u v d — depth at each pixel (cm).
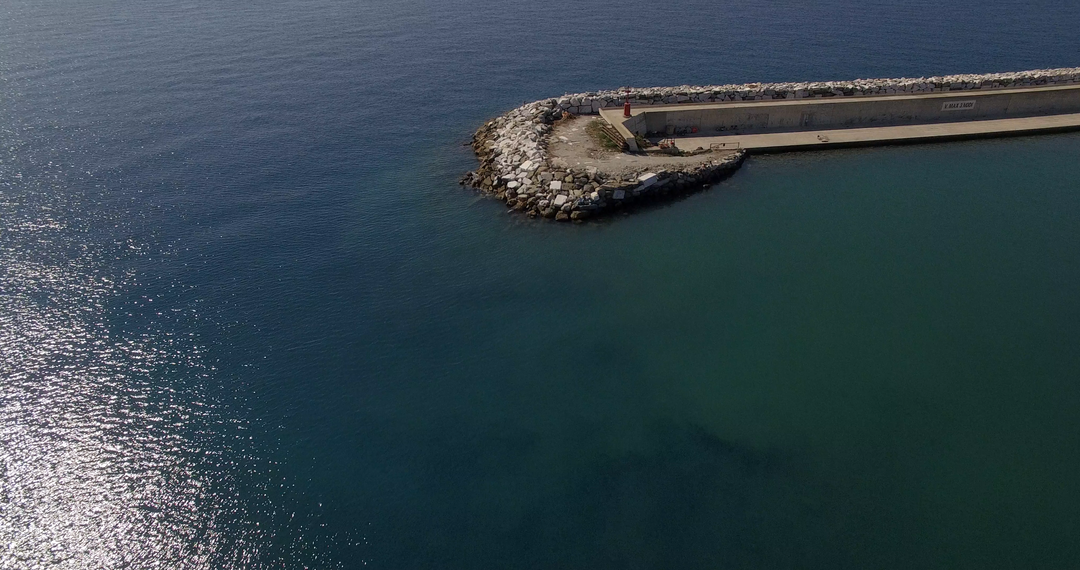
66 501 2144
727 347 2759
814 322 2900
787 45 7350
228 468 2250
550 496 2142
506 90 6041
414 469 2242
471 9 9738
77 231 3622
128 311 2995
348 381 2609
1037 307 2981
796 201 3897
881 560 1925
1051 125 4750
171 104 5606
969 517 2045
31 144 4747
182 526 2067
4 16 8906
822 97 5050
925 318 2919
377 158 4603
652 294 3095
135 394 2548
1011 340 2780
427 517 2084
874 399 2494
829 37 7662
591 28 8431
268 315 2967
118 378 2622
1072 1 9544
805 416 2420
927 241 3488
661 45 7494
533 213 3756
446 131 5100
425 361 2708
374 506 2119
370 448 2322
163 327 2892
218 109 5509
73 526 2067
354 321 2930
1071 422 2377
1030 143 4597
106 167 4397
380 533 2038
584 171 3944
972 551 1941
